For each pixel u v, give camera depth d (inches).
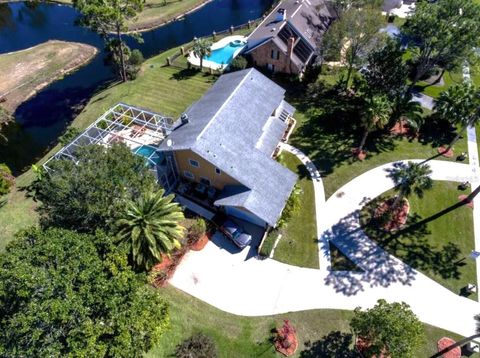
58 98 2326.5
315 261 1368.1
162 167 1493.6
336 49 2020.2
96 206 1104.2
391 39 1894.7
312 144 1814.7
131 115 1772.9
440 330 1200.8
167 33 2992.1
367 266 1355.8
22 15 3339.1
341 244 1421.0
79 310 834.2
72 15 3299.7
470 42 1628.9
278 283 1304.1
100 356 844.6
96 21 2012.8
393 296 1277.1
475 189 1562.5
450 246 1419.8
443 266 1358.3
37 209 1187.3
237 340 1163.9
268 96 1697.8
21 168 1865.2
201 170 1482.5
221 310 1232.2
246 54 2285.9
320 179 1656.0
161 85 2246.6
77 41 2883.9
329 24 2475.4
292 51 2150.6
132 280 980.6
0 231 1455.5
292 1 2534.5
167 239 1193.4
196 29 3048.7
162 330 1016.2
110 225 1163.3
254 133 1526.8
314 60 2343.8
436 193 1599.4
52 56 2679.6
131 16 2123.5
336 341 1165.1
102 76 2518.5
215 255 1374.3
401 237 1441.9
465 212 1529.3
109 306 882.8
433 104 2030.0
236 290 1283.2
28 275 820.6
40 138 2041.1
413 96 2089.1
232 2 3486.7
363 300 1263.5
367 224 1485.0
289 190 1425.9
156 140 1611.7
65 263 908.0
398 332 980.6
